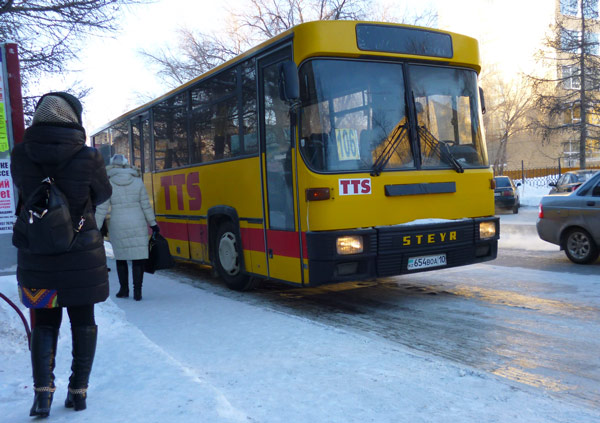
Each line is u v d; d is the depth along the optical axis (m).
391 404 3.48
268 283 8.67
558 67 32.81
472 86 7.22
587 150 35.50
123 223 7.18
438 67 6.93
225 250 8.00
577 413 3.33
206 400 3.44
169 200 9.95
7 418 3.26
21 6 9.09
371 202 6.16
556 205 9.56
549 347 4.85
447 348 4.89
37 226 3.04
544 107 32.03
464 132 7.02
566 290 7.21
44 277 3.14
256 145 7.08
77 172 3.19
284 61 6.24
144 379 3.85
